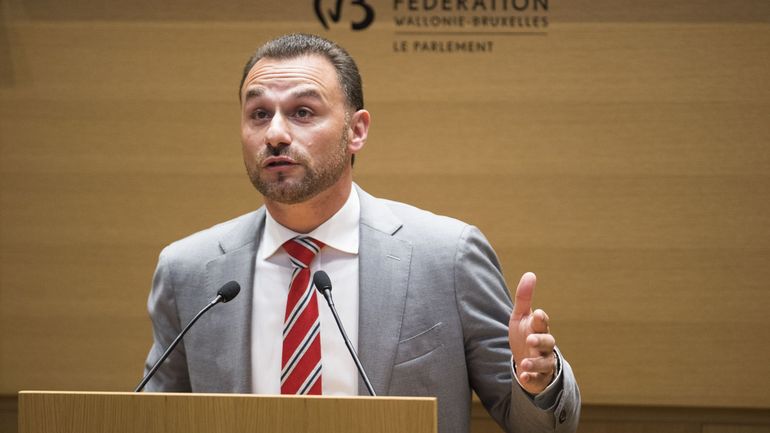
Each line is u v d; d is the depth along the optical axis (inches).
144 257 386.3
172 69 386.0
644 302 371.9
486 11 376.8
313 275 227.8
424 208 377.4
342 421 170.6
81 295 389.1
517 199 376.2
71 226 388.8
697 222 370.0
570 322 374.0
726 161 368.8
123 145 386.6
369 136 379.6
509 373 235.9
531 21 375.6
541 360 202.2
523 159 375.6
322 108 232.2
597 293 373.1
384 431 169.5
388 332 232.2
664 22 370.6
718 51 368.8
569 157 374.3
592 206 373.4
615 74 372.5
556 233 374.6
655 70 370.9
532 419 215.5
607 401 373.1
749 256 368.5
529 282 208.5
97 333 388.2
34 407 178.5
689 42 370.0
